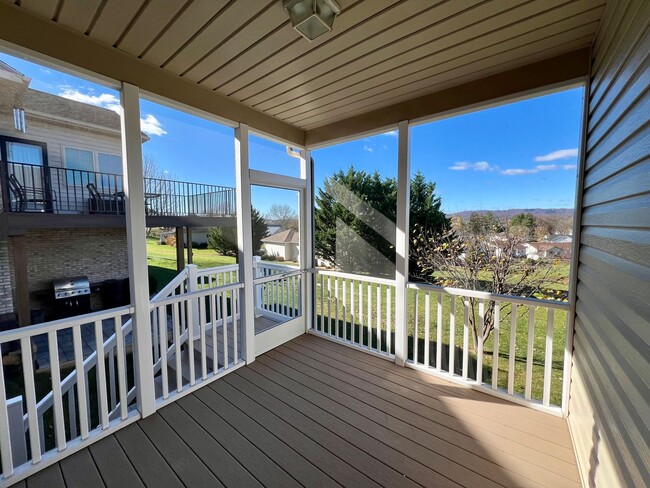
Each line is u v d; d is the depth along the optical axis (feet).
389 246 10.18
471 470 5.27
